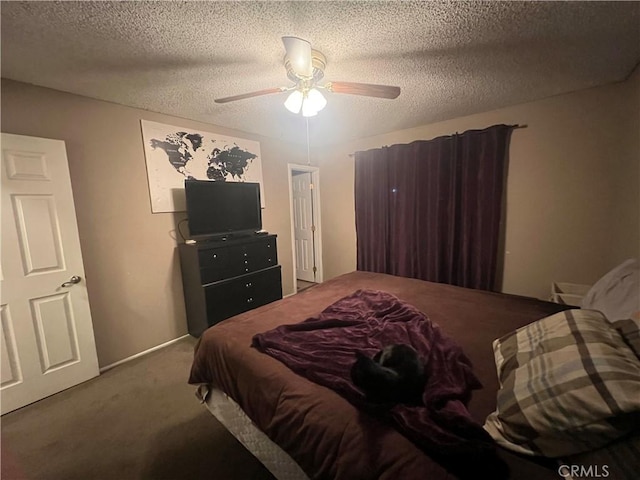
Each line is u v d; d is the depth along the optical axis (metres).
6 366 1.80
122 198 2.40
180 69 1.80
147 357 2.50
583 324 1.01
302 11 1.31
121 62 1.70
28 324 1.88
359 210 3.78
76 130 2.13
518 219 2.76
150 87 2.05
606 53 1.75
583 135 2.37
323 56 1.69
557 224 2.57
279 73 1.88
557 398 0.77
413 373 0.97
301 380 1.12
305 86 1.73
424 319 1.50
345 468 0.84
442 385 0.97
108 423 1.70
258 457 1.31
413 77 2.03
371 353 1.21
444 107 2.65
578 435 0.70
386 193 3.50
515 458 0.76
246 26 1.40
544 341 1.04
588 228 2.44
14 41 1.45
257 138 3.47
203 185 2.74
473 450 0.72
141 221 2.53
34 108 1.94
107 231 2.32
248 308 3.00
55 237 1.97
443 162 3.00
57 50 1.55
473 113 2.83
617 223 2.24
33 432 1.64
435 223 3.10
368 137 3.70
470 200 2.88
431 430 0.79
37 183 1.88
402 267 3.44
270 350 1.32
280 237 3.85
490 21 1.41
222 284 2.74
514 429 0.80
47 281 1.95
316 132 3.44
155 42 1.51
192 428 1.65
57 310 1.99
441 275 3.16
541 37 1.56
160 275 2.68
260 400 1.17
